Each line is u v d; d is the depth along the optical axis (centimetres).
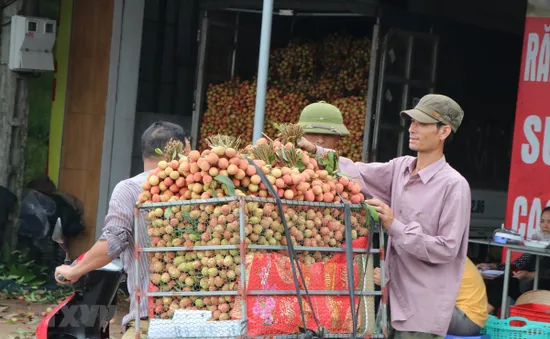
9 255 978
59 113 1055
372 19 1036
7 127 994
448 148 1088
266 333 369
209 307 374
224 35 1036
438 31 1030
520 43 1180
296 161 408
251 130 1020
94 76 1059
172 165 386
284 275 378
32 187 1038
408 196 449
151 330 378
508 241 645
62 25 1052
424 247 423
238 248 367
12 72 993
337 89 1012
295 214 386
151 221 387
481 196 1126
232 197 367
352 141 970
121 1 1052
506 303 632
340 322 395
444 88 1059
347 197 412
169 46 1115
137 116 1091
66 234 1020
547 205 808
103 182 1053
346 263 401
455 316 523
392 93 958
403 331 445
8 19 998
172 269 381
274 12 965
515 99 1179
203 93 1030
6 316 834
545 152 810
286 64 1041
